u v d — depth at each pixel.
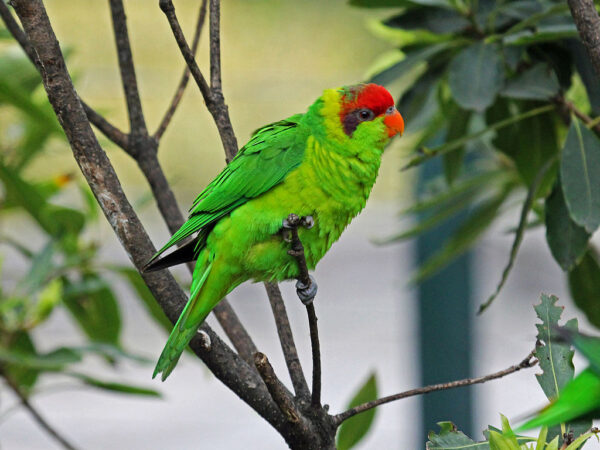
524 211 5.68
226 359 4.58
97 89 13.42
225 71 16.56
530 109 6.40
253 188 5.53
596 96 5.86
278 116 16.27
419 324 9.55
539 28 5.80
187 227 5.42
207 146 16.20
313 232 5.76
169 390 15.17
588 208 5.22
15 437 13.56
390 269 19.08
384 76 6.17
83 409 14.66
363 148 5.86
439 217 7.33
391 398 4.59
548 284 17.55
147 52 15.42
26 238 16.12
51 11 15.07
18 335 6.87
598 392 2.60
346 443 5.85
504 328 15.86
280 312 5.16
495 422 13.16
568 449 3.94
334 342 15.69
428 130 7.12
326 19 17.12
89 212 7.30
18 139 7.30
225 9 16.81
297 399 4.69
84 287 6.86
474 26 6.29
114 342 7.57
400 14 6.35
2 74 6.96
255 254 5.54
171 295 4.80
